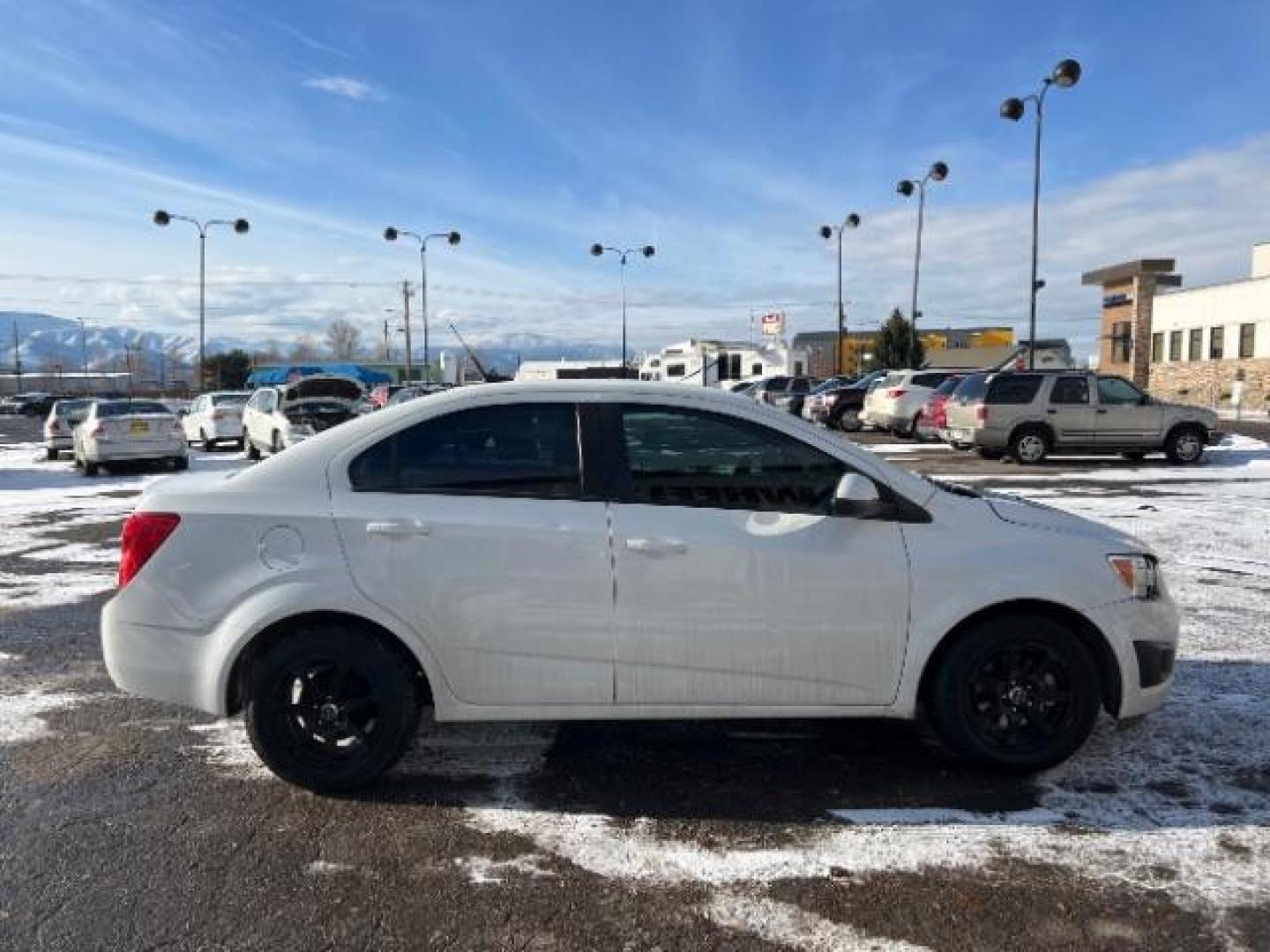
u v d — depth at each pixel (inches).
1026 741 161.5
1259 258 1990.7
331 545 153.2
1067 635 159.2
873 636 156.2
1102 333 2175.2
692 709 156.3
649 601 153.8
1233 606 272.7
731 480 157.8
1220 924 120.4
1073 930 119.6
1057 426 701.3
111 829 147.5
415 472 157.4
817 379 1526.8
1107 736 179.2
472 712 155.6
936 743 178.5
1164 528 404.8
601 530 153.7
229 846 141.9
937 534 158.1
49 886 131.2
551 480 156.8
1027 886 129.4
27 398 2630.4
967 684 159.5
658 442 158.2
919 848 139.9
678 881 131.7
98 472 748.0
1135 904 125.0
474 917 123.8
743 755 174.2
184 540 154.5
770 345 1569.9
